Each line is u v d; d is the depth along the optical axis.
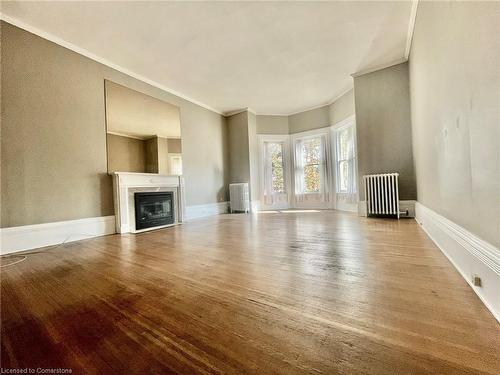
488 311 1.09
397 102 4.12
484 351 0.83
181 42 3.28
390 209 4.09
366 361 0.81
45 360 0.89
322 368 0.79
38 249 2.75
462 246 1.49
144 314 1.21
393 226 3.39
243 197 6.17
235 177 6.50
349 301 1.25
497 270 1.03
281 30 3.11
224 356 0.87
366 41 3.45
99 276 1.80
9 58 2.69
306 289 1.42
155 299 1.37
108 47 3.34
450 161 1.71
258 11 2.74
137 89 4.18
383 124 4.26
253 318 1.12
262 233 3.27
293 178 6.80
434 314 1.08
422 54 2.57
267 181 6.75
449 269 1.65
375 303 1.21
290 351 0.88
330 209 6.13
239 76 4.43
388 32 3.24
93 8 2.60
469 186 1.35
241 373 0.78
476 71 1.17
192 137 5.43
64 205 3.12
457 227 1.58
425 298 1.24
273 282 1.55
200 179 5.60
